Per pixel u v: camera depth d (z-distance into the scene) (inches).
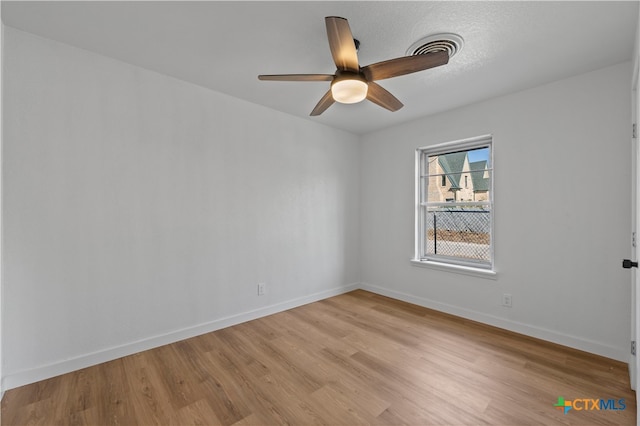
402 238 146.8
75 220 81.7
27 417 63.7
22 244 74.1
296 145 136.8
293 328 111.7
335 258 155.3
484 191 123.0
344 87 68.0
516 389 73.4
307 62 89.6
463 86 103.1
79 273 82.3
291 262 135.2
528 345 97.1
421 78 97.1
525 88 104.7
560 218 98.1
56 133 78.8
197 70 94.9
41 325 76.7
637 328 59.7
